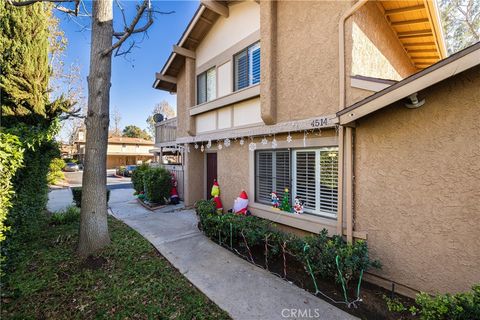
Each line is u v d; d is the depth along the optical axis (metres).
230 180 7.93
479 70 3.07
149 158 42.53
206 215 6.50
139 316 3.22
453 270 3.28
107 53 5.19
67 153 37.41
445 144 3.35
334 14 4.77
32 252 4.99
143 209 9.99
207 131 8.80
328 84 4.86
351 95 4.45
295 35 5.53
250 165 7.06
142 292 3.75
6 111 6.60
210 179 9.95
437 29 6.44
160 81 11.01
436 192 3.43
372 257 4.12
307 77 5.27
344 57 4.55
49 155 6.63
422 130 3.55
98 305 3.42
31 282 3.88
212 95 8.75
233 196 7.78
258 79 6.75
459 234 3.24
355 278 4.27
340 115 4.09
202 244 5.86
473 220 3.13
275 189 6.39
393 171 3.86
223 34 7.99
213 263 4.86
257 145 6.80
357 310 3.44
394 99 3.41
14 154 3.50
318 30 5.05
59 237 5.77
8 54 6.62
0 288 3.46
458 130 3.24
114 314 3.25
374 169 4.10
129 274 4.29
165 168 12.64
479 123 3.08
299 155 5.79
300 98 5.42
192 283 4.09
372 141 4.12
